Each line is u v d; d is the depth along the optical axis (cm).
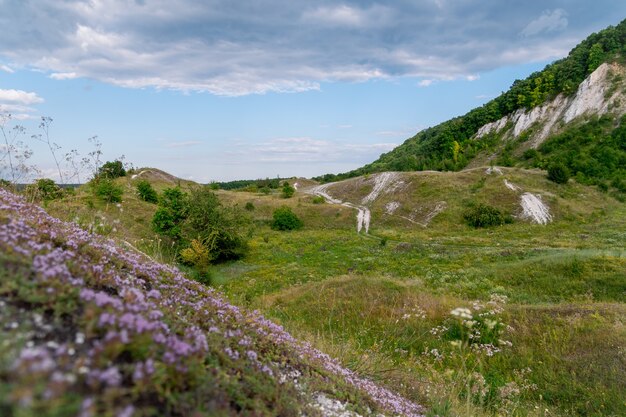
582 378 1158
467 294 2773
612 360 1216
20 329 231
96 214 961
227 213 4888
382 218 8038
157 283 477
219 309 512
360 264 4431
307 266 4431
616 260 2911
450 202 7988
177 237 4366
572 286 2705
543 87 14338
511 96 15025
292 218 7519
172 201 4728
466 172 9575
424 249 5053
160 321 317
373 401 521
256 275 3903
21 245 321
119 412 194
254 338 489
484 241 5631
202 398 265
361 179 11156
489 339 1473
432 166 13725
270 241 6106
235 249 4894
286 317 1800
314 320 1836
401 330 1631
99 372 204
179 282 537
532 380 1180
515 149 12700
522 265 3181
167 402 236
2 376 182
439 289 2898
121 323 249
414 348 1472
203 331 401
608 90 12231
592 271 2812
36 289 269
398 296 2066
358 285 2288
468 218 7288
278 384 393
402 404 611
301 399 402
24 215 441
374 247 5541
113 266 439
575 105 12675
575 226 6406
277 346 524
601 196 7756
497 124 14775
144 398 232
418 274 3697
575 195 7731
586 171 9406
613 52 13562
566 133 11556
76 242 437
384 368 876
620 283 2580
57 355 218
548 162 10081
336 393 477
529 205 7325
